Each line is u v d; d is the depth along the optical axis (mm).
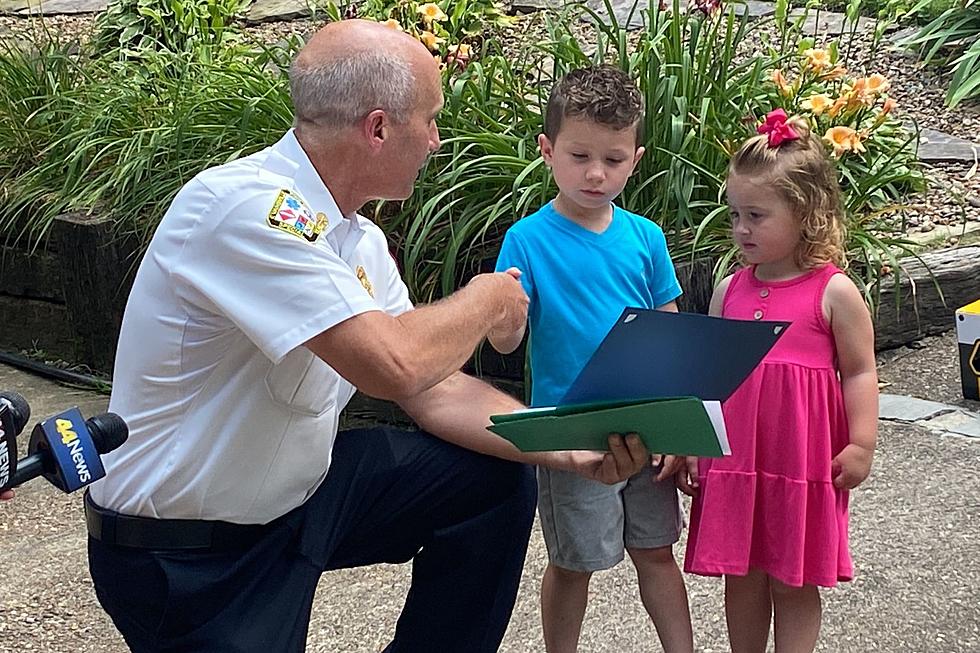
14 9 9000
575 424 2195
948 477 3781
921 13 7457
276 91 4965
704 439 2143
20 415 1817
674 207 4461
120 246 5070
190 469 2244
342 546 2516
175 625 2279
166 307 2223
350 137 2248
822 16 7691
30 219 5516
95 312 5234
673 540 2695
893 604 3131
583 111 2529
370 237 2561
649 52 4570
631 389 2213
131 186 5227
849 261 4645
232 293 2166
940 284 4832
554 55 4973
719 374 2205
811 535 2562
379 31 2297
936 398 4355
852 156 5133
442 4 6652
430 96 2309
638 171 4484
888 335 4746
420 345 2219
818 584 2561
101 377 5312
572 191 2582
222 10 7277
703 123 4480
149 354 2242
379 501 2504
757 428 2568
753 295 2645
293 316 2150
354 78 2229
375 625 3182
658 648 2990
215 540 2295
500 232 4352
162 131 5180
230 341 2223
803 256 2582
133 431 2281
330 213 2279
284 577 2334
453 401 2557
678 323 2084
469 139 4426
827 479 2545
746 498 2574
